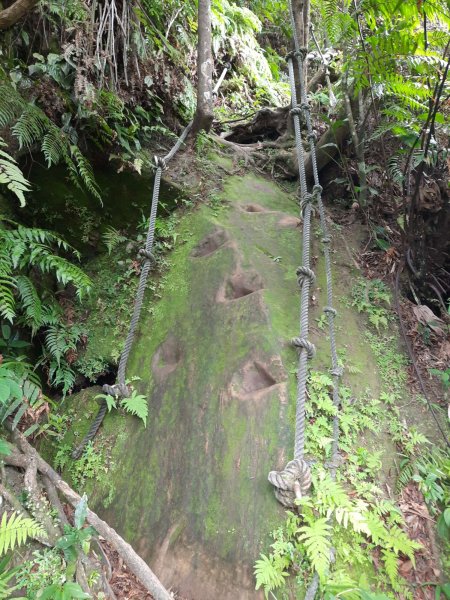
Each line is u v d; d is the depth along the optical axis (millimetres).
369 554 2162
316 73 5496
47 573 1973
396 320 3389
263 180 4535
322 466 2381
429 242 3701
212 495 2402
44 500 2271
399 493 2451
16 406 2457
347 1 3770
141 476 2650
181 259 3682
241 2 6422
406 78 3492
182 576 2242
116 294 3670
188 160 4242
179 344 3158
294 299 3250
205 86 4254
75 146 3270
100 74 3490
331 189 4391
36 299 2941
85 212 3803
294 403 2564
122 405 2992
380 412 2785
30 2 2900
